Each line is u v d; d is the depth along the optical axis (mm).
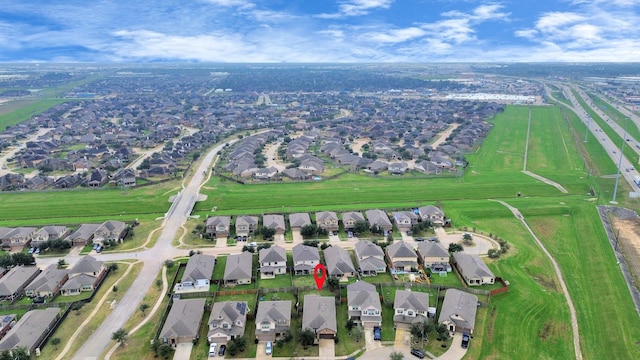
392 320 98125
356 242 136375
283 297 107062
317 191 184500
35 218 157500
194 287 110562
